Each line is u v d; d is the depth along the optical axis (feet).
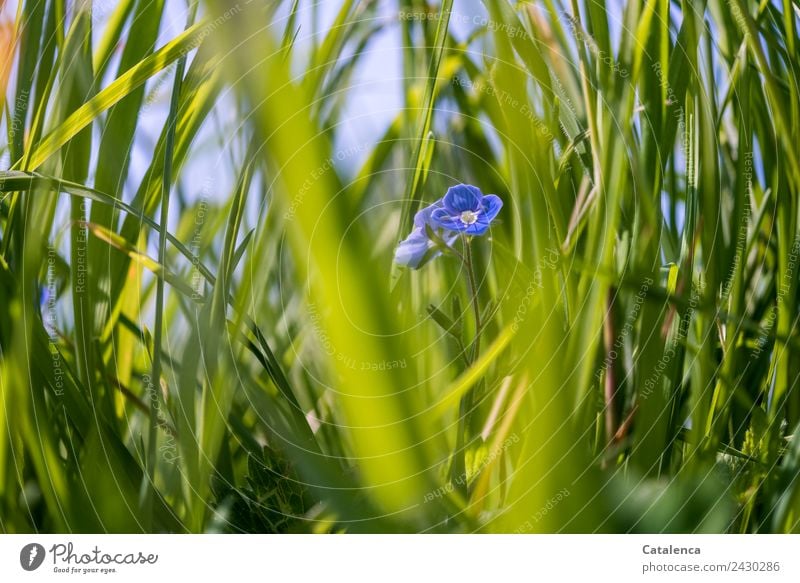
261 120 2.68
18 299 2.76
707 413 2.78
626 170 2.83
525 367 2.77
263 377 2.84
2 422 2.75
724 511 2.77
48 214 2.77
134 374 2.82
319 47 2.86
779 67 2.86
